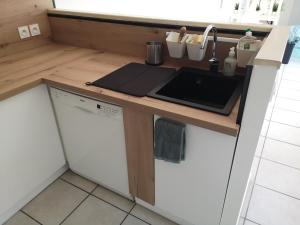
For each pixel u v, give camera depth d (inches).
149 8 117.2
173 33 58.4
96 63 66.5
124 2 103.8
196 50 55.1
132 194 65.4
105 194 71.7
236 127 38.5
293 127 100.2
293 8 159.3
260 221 63.2
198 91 60.2
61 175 78.2
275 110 112.0
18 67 64.6
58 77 58.1
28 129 60.4
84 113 58.7
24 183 63.9
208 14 141.9
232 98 45.9
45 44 83.1
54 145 69.6
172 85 55.8
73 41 81.0
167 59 65.2
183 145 45.8
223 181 46.3
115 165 62.1
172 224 62.8
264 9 149.8
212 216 52.8
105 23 70.8
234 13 147.9
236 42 54.2
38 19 78.6
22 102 56.7
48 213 66.5
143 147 52.7
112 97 48.8
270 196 70.0
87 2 90.7
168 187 55.4
